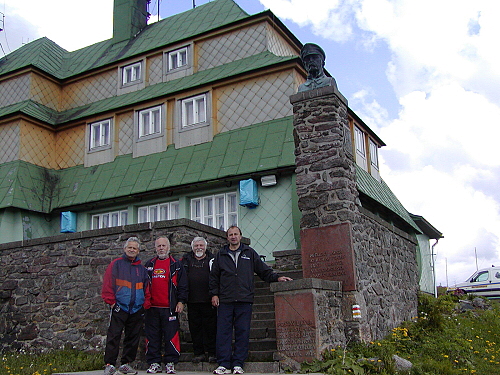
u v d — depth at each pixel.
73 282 10.59
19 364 9.00
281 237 13.31
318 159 9.55
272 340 8.18
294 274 10.13
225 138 15.05
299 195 9.55
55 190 17.09
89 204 15.97
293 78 14.70
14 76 18.89
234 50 16.88
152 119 16.58
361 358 7.73
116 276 7.45
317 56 10.07
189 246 9.48
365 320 8.94
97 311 10.16
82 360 9.03
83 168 17.31
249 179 13.70
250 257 7.64
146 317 7.93
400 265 12.16
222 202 14.54
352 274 8.82
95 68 19.05
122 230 10.12
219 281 7.61
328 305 8.09
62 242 10.91
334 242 9.07
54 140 18.19
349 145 10.02
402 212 18.95
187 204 14.91
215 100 15.68
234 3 18.80
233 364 7.30
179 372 7.67
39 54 20.20
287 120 14.39
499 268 22.69
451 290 22.83
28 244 11.32
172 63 17.95
